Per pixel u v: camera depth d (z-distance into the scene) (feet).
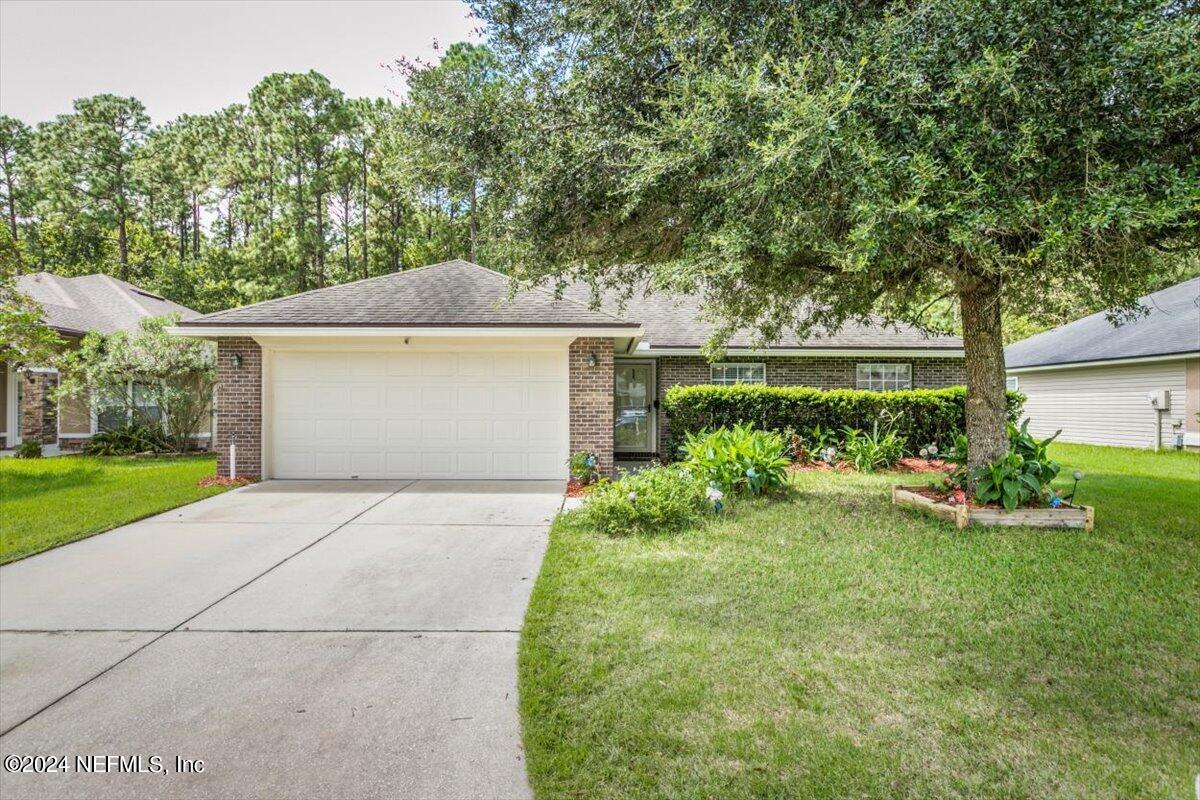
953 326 35.12
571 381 32.17
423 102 18.97
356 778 8.59
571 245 20.48
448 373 32.45
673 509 21.20
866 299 23.48
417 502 26.76
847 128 13.88
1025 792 7.94
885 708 9.89
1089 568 16.62
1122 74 13.78
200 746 9.34
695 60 16.56
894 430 37.58
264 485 30.78
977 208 14.12
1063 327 65.92
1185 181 13.37
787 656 11.67
